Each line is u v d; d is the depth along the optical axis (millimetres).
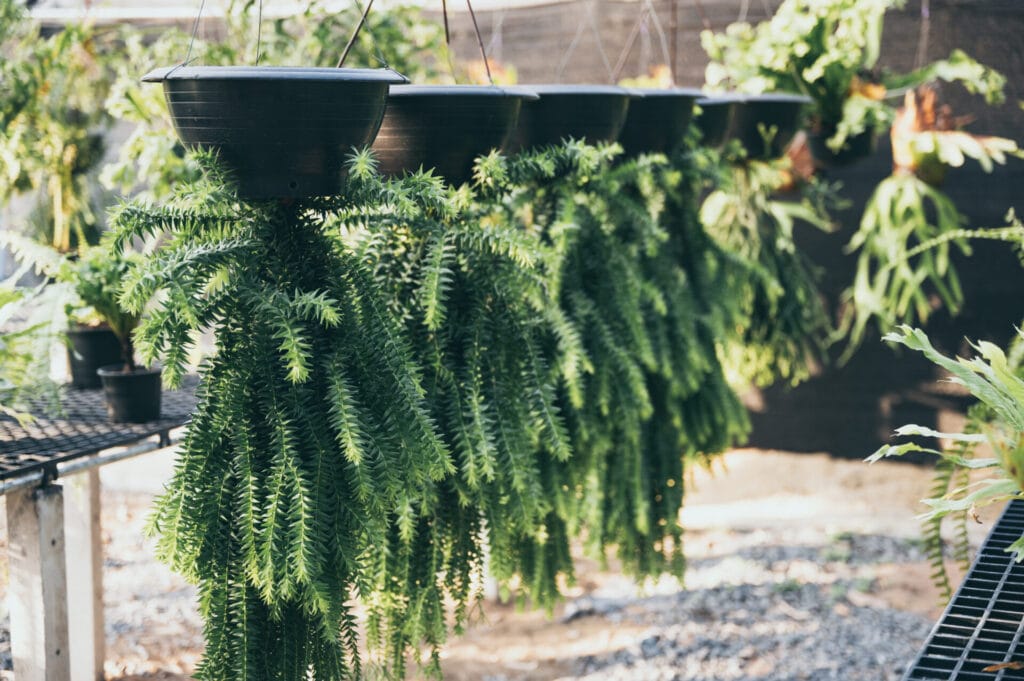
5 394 2115
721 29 4301
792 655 3148
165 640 3279
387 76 1436
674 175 2477
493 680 3045
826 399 4484
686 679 3035
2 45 3129
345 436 1373
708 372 2604
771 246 3074
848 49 3209
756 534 4094
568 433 2258
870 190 4367
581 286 2250
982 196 4160
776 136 2879
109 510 4453
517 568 2289
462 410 1717
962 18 4031
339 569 1455
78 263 2330
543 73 4500
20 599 2199
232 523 1417
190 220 1454
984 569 1432
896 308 4289
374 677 1854
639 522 2463
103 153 3240
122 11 3668
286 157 1390
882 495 4340
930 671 1116
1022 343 1991
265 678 1473
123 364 2557
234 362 1422
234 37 3236
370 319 1501
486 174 1720
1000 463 1183
